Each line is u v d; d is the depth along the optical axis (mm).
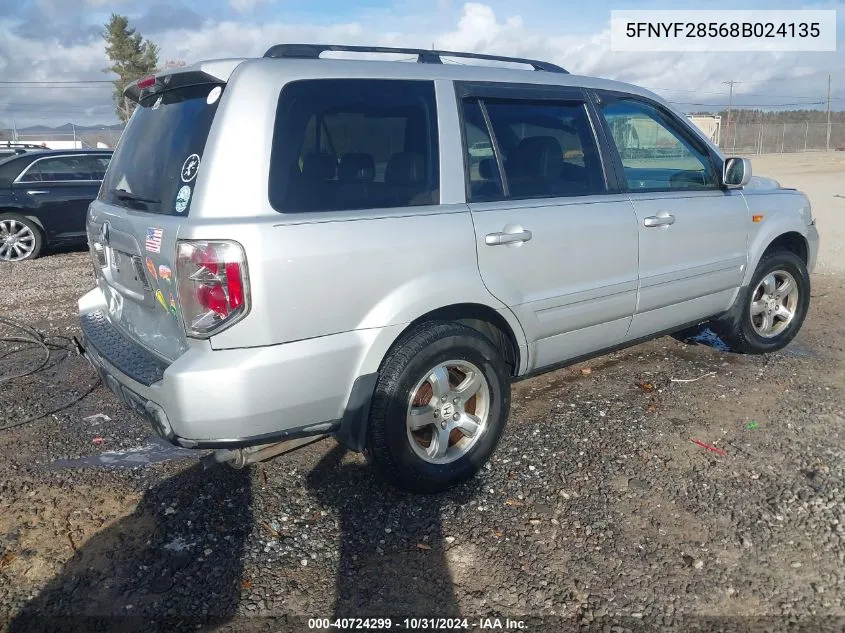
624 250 4074
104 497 3549
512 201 3633
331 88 3133
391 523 3293
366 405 3193
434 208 3342
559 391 4770
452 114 3480
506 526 3250
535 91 3842
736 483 3562
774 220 5062
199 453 4016
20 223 10453
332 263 2969
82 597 2811
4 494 3584
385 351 3189
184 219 2848
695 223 4477
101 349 3473
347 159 3141
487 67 3744
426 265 3250
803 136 59781
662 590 2805
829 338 5836
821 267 8734
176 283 2838
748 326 5164
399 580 2902
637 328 4375
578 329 4008
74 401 4816
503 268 3533
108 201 3732
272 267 2818
